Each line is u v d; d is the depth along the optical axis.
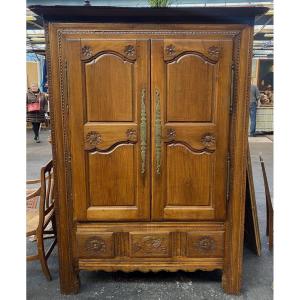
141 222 2.11
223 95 1.94
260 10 1.83
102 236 2.12
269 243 2.82
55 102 1.96
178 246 2.15
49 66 1.92
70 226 2.12
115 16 1.86
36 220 2.46
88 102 1.95
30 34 6.07
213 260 2.17
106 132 1.98
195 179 2.04
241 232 2.11
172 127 1.97
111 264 2.16
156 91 1.93
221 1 3.98
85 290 2.26
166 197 2.07
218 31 1.88
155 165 2.02
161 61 1.90
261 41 7.34
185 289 2.27
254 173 4.96
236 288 2.19
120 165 2.03
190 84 1.93
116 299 2.17
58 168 2.04
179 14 1.84
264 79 9.14
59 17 1.87
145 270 2.17
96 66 1.91
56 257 2.71
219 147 2.00
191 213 2.08
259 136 8.75
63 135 2.00
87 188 2.05
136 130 1.98
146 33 1.88
